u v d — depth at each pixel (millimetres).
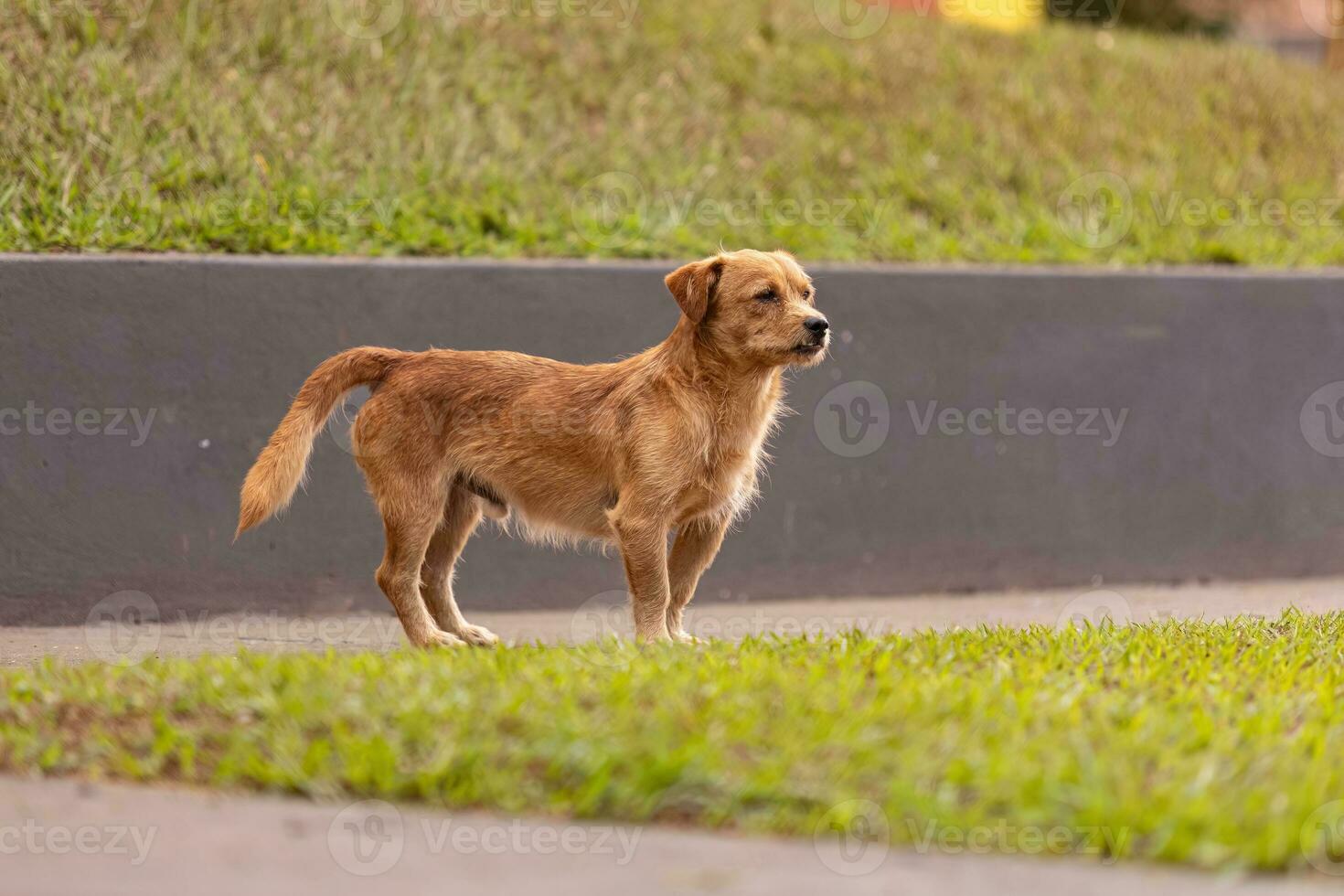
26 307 10312
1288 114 18141
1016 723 5852
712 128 14820
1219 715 6285
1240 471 13242
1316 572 13484
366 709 5953
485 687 6270
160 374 10594
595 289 11609
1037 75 17656
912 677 6645
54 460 10391
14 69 12383
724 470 8461
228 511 10750
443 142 13328
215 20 13688
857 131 15375
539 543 11445
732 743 5578
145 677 6809
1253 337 13227
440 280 11219
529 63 14969
